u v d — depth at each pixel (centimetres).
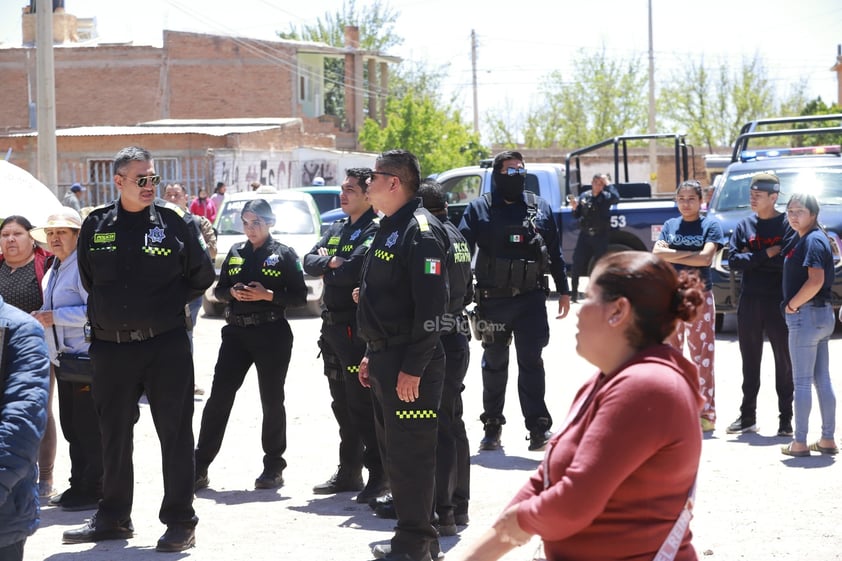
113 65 4722
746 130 1673
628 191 1991
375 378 523
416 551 517
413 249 509
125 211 578
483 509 650
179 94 4738
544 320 802
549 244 814
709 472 725
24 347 381
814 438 820
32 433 370
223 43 4731
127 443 593
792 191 1484
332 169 3859
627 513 272
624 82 6575
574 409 288
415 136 4606
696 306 281
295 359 1315
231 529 621
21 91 4684
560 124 6700
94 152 3294
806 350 758
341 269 669
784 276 769
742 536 577
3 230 709
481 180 2012
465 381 1145
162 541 570
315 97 5094
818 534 577
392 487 522
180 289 583
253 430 918
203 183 3259
